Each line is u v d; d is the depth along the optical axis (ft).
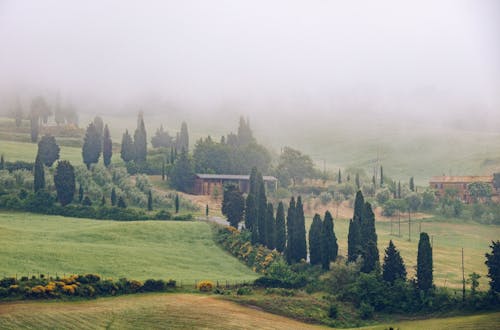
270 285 481.05
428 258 444.96
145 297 425.69
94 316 371.76
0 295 397.19
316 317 413.18
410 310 430.20
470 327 369.91
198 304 408.26
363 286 451.12
